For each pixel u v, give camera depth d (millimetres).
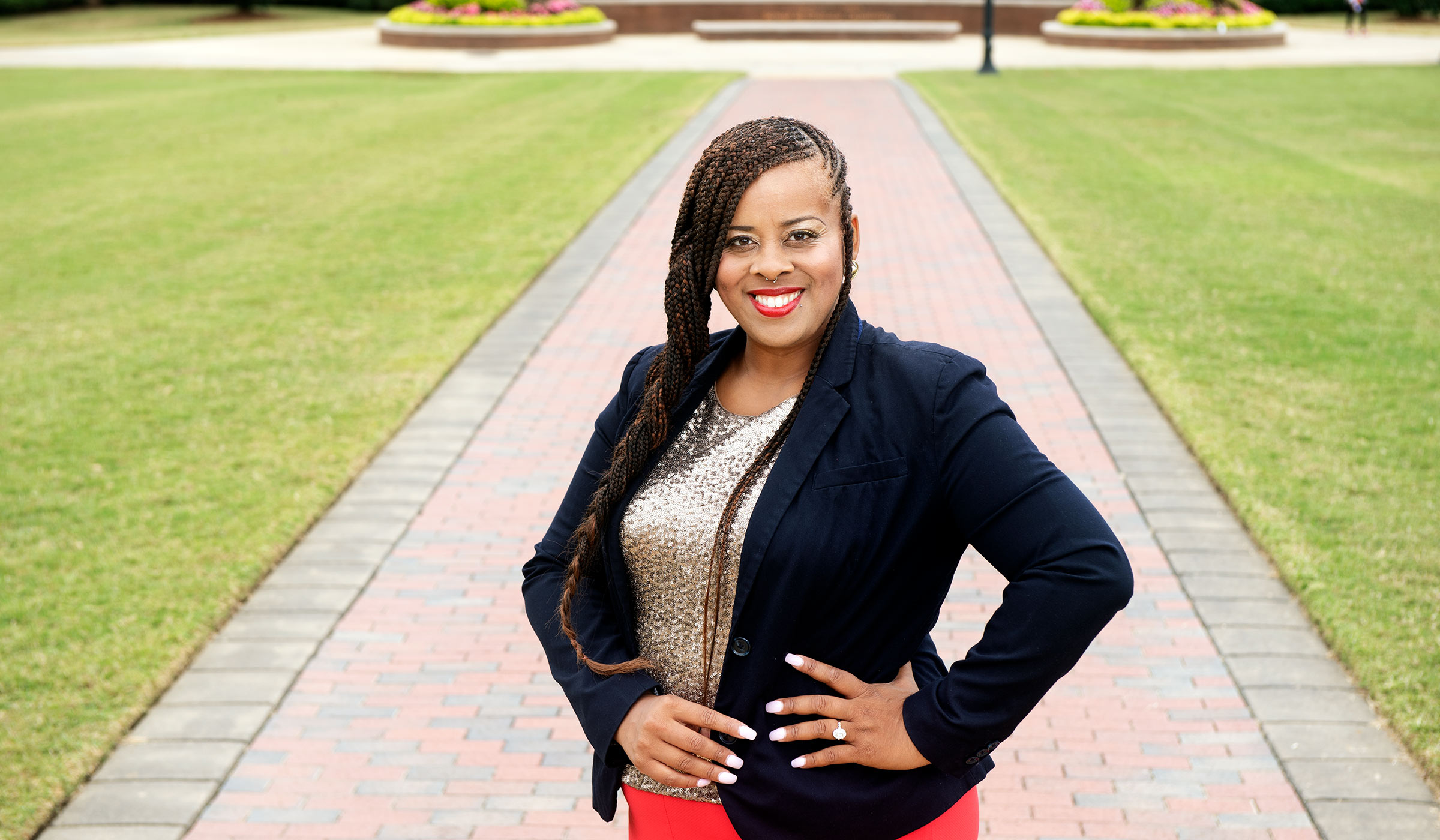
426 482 5785
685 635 1652
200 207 12258
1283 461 5723
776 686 1601
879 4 34312
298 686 4145
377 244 10570
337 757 3768
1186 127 17391
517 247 10375
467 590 4812
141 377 7184
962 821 1686
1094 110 19188
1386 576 4621
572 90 22047
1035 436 6230
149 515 5336
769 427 1617
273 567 4953
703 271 1582
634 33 34750
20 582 4734
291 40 33156
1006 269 9648
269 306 8688
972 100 20312
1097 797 3547
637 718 1614
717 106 19328
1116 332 7777
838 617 1572
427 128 17594
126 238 10914
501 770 3721
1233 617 4461
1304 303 8453
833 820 1578
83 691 4016
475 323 8195
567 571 1760
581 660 1680
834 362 1582
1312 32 33250
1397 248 10141
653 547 1630
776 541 1542
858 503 1535
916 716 1503
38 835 3375
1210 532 5121
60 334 8078
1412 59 26188
